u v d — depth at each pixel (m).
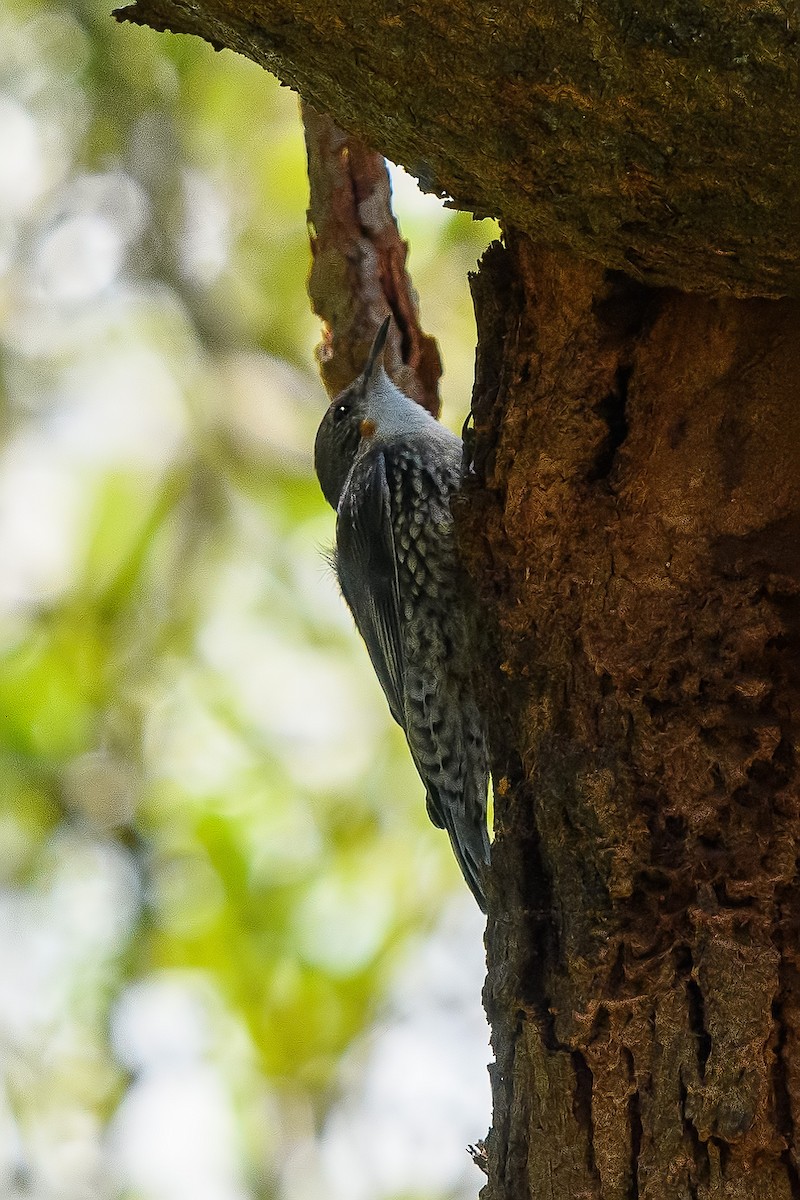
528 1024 5.96
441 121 5.75
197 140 16.47
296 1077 13.51
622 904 6.00
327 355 11.34
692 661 6.24
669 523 6.46
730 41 5.26
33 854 14.53
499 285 6.83
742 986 5.67
